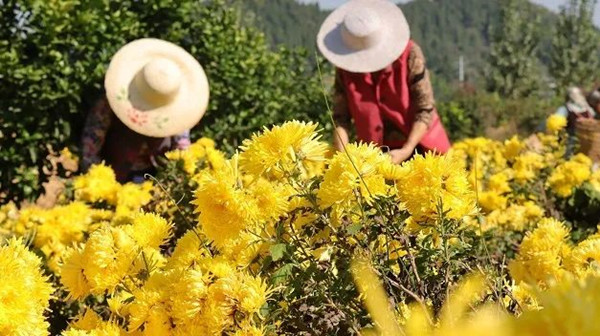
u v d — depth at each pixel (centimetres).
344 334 136
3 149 644
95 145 526
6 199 652
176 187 378
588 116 773
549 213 431
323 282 141
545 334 31
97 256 155
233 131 794
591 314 30
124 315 158
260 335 128
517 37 4694
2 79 633
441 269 144
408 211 149
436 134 421
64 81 639
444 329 32
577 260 166
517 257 195
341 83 430
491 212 404
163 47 570
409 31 420
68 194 497
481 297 132
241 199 147
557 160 586
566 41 4544
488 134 2111
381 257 151
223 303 130
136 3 740
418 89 415
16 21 643
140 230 163
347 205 152
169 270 163
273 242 152
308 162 156
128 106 528
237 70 788
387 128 422
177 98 546
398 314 119
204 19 785
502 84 4675
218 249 162
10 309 129
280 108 860
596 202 429
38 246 361
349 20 419
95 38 658
